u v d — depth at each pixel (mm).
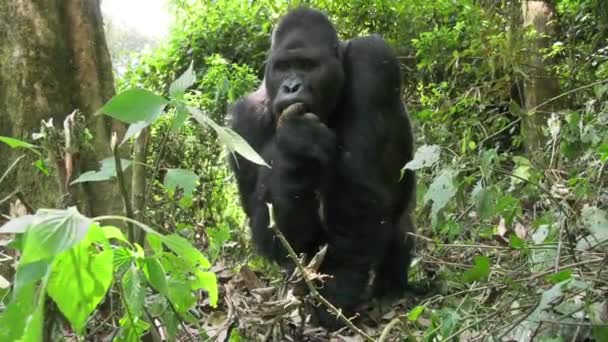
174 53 10938
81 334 2008
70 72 4148
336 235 4180
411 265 4680
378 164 4414
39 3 4062
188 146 5914
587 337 2803
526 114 4574
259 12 11078
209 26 10977
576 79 7957
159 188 5148
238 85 8023
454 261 4762
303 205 4141
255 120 4684
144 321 2277
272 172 4219
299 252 4242
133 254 1980
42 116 3998
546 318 2771
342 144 4391
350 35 10367
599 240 3262
